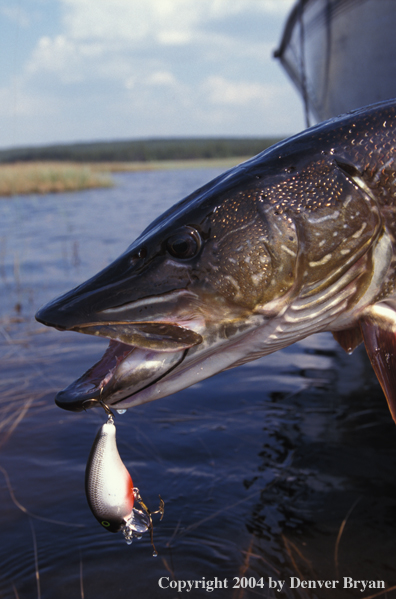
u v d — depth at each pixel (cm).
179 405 71
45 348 95
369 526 49
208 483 55
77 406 39
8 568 47
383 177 43
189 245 42
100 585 45
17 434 65
